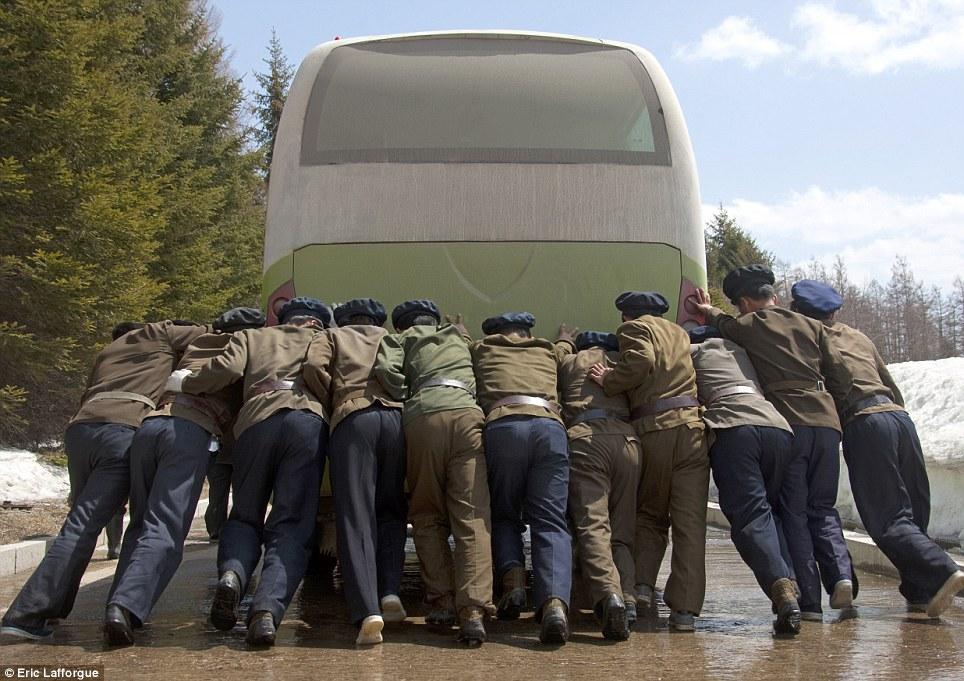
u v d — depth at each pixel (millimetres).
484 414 5309
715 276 59938
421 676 4219
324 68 6941
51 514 11820
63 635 5195
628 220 6703
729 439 5426
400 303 6562
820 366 5988
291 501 5105
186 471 5180
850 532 8969
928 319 79375
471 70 6898
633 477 5422
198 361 5562
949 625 5449
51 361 16250
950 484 8438
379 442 5172
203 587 7297
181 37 29953
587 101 6863
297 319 5703
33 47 15734
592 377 5617
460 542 5039
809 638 5090
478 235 6605
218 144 30984
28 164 15586
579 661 4531
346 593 4977
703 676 4230
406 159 6676
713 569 8102
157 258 19391
